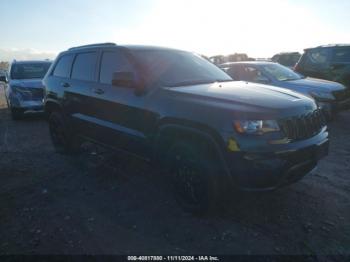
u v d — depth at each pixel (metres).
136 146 4.05
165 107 3.54
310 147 3.22
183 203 3.60
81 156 5.67
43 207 3.79
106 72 4.55
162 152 3.78
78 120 5.12
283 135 3.03
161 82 3.89
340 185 4.21
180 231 3.22
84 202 3.90
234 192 3.24
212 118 3.12
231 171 3.03
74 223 3.42
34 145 6.53
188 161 3.42
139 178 4.61
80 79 5.07
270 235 3.12
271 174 2.94
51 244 3.05
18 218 3.54
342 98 7.68
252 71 8.10
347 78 9.05
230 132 2.98
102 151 5.83
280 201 3.78
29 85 9.06
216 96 3.33
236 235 3.13
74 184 4.45
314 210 3.57
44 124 8.91
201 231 3.21
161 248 2.96
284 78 7.97
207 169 3.20
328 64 9.45
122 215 3.57
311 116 3.43
